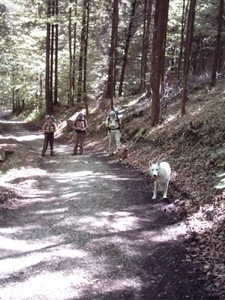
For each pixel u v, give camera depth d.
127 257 5.59
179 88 18.12
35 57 32.06
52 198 8.77
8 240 6.23
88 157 14.74
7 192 8.85
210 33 22.20
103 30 28.39
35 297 4.49
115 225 6.91
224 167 8.00
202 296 4.43
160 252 5.71
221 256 5.27
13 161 13.70
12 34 27.00
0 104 67.69
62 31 30.72
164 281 4.85
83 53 26.83
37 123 33.59
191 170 9.37
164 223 6.97
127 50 25.84
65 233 6.55
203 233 6.15
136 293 4.58
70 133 22.70
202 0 20.52
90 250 5.84
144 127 15.38
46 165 13.09
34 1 24.45
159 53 14.55
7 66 28.98
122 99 23.45
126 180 10.43
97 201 8.41
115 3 21.05
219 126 10.41
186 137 11.55
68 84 32.06
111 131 14.85
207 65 29.22
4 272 5.12
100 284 4.80
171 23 23.83
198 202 7.45
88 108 25.44
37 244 6.09
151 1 22.12
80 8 24.91
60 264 5.36
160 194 8.89
